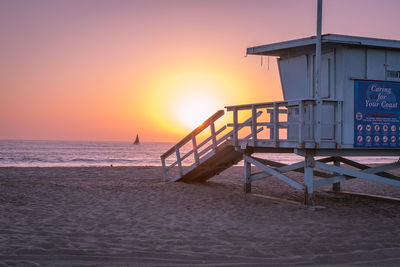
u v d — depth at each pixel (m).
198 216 8.74
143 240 6.57
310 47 10.82
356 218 8.73
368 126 10.11
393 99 10.41
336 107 9.84
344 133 9.84
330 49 10.27
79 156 64.62
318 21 9.54
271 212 9.30
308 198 9.88
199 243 6.46
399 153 10.90
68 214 8.58
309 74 10.91
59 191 11.95
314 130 9.55
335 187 13.28
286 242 6.62
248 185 12.05
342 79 9.91
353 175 10.34
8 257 5.40
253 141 11.05
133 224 7.80
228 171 21.34
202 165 13.98
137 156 69.56
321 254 5.94
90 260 5.44
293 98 11.54
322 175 12.49
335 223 8.18
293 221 8.34
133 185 13.92
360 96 10.04
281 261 5.59
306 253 5.98
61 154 71.19
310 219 8.57
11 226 7.19
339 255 5.90
